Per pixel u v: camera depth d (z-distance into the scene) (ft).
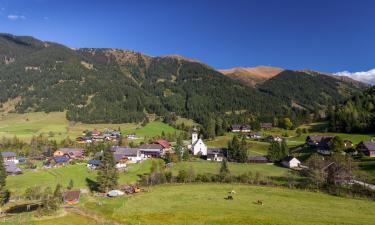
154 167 460.55
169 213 294.05
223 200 337.31
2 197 339.36
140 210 304.71
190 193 367.86
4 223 269.23
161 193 369.09
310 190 381.40
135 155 579.48
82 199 346.33
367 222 266.98
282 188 392.27
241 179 421.59
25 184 413.18
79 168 519.19
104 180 380.17
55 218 284.00
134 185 404.98
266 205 318.86
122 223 270.05
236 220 272.92
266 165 555.69
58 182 423.64
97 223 270.26
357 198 348.18
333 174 394.52
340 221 269.03
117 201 338.54
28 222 272.10
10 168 479.82
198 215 287.28
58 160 576.20
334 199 343.67
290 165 533.14
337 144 570.46
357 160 510.17
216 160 603.67
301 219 274.98
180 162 574.15
